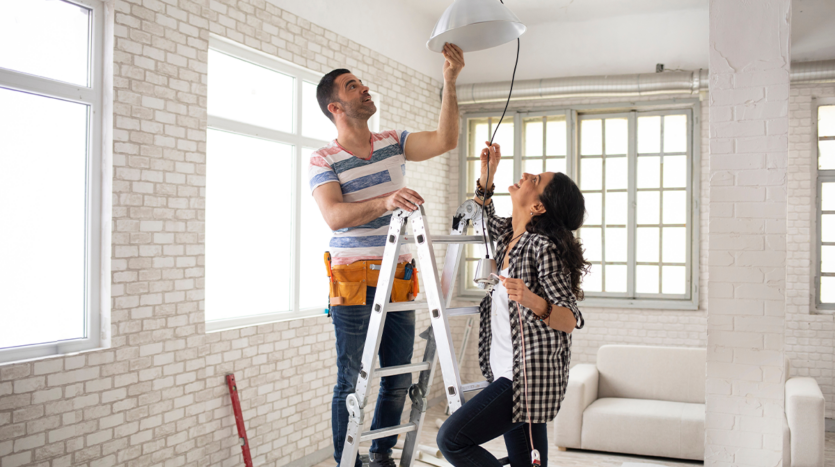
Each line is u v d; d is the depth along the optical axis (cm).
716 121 340
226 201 385
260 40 381
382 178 241
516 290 191
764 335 332
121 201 296
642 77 543
